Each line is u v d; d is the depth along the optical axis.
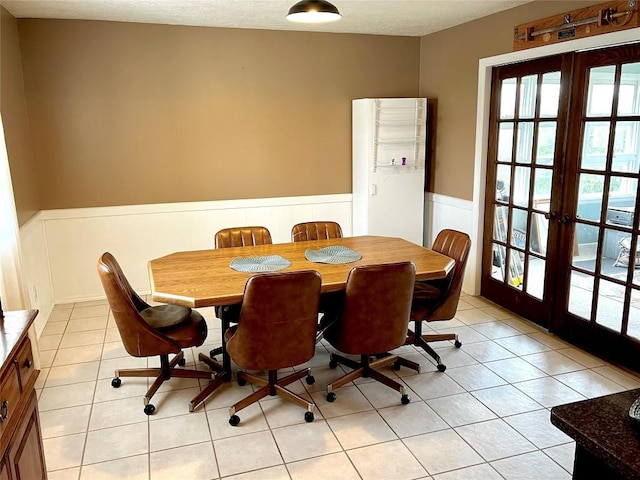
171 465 2.30
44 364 3.33
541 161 3.72
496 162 4.23
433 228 5.23
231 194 4.83
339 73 4.94
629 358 3.14
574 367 3.22
